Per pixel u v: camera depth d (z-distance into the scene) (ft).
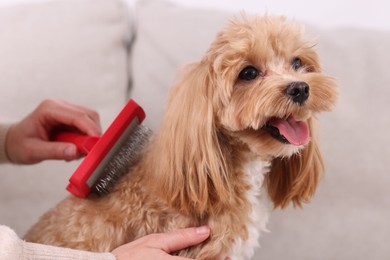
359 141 4.60
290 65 3.62
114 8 4.83
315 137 3.83
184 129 3.32
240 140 3.54
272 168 3.96
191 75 3.47
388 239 4.62
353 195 4.65
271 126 3.45
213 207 3.36
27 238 3.72
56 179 4.78
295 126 3.36
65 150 3.82
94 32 4.76
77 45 4.72
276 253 4.74
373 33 4.82
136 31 4.99
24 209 4.75
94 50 4.74
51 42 4.72
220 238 3.35
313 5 5.33
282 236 4.73
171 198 3.32
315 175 3.92
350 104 4.63
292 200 4.07
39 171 4.77
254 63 3.51
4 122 4.34
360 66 4.67
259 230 3.79
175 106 3.40
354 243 4.66
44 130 4.11
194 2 5.48
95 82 4.73
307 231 4.71
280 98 3.19
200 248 3.40
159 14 4.84
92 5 4.84
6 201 4.76
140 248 3.16
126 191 3.54
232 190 3.46
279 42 3.53
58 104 4.08
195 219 3.46
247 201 3.57
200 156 3.29
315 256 4.70
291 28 3.62
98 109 4.71
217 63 3.37
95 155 3.30
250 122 3.25
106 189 3.57
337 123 4.60
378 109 4.62
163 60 4.73
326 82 3.43
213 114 3.41
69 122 3.97
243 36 3.44
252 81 3.48
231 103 3.39
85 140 3.76
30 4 4.91
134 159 3.66
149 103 4.70
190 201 3.34
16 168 4.77
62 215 3.67
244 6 5.40
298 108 3.22
